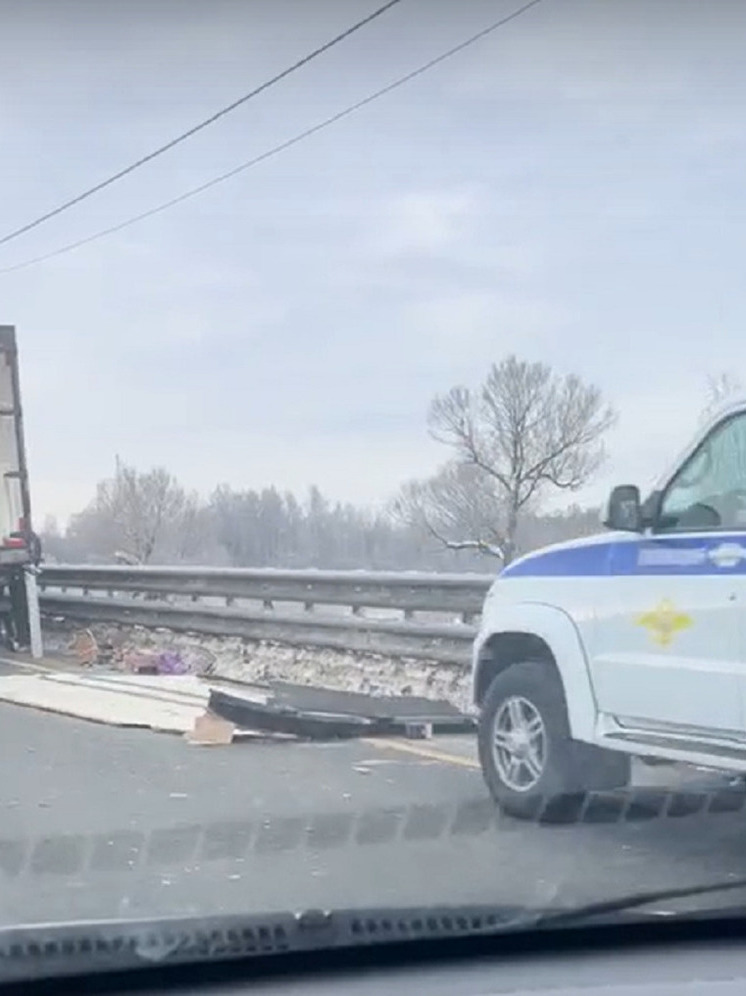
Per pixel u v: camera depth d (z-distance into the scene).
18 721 12.45
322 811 8.23
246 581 16.70
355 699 12.12
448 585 13.71
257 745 10.91
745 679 6.76
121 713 12.50
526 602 8.13
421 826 7.83
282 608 16.61
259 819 7.99
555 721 7.93
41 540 18.77
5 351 18.41
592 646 7.68
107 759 10.31
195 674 15.62
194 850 7.18
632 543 7.50
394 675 13.91
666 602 7.23
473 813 8.22
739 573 6.83
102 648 17.91
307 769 9.82
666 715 7.23
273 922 4.46
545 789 7.92
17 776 9.64
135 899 6.17
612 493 7.34
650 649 7.33
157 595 18.69
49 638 20.14
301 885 6.41
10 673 16.31
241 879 6.54
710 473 7.21
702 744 7.09
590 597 7.71
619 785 7.95
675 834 7.80
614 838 7.67
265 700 11.76
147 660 16.09
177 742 11.10
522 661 8.29
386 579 14.47
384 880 6.53
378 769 9.80
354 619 14.85
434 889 6.33
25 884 6.50
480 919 4.69
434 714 11.37
